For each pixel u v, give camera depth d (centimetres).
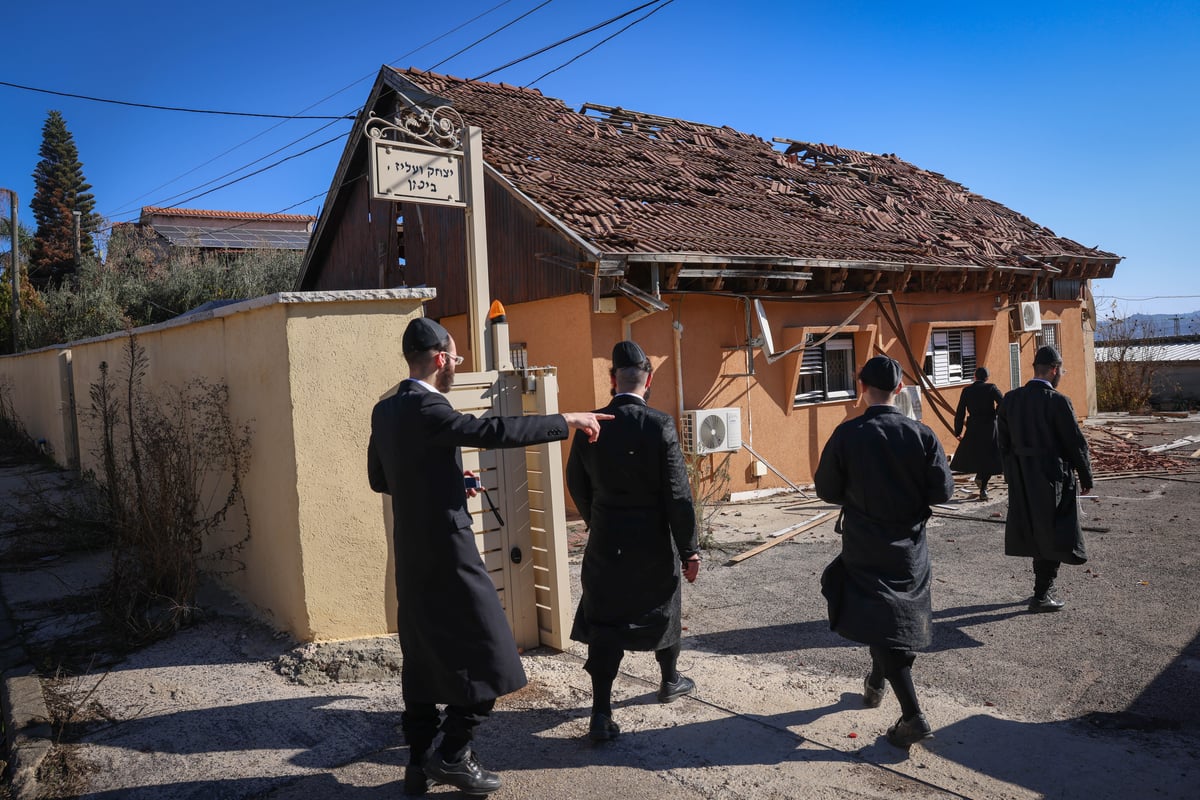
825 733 393
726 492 1075
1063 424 550
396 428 328
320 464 477
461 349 1155
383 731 397
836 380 1269
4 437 1562
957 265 1344
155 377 721
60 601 591
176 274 2256
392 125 564
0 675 462
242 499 552
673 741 387
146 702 428
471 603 326
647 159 1362
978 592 633
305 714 413
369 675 459
